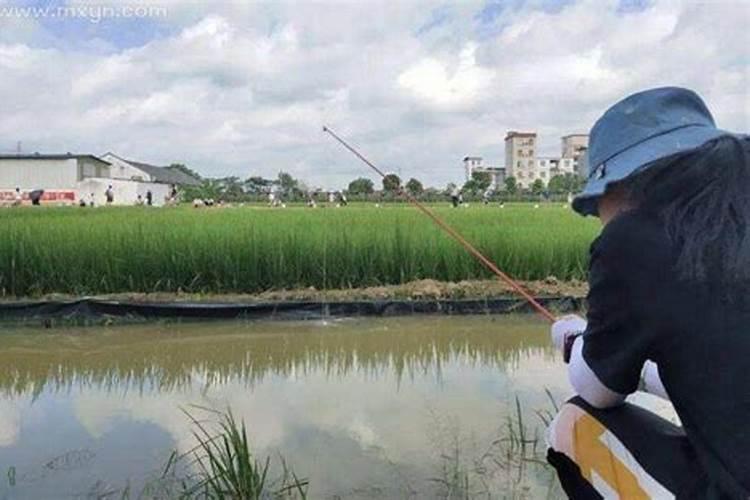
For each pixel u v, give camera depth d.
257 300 7.89
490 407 4.27
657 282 1.42
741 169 1.40
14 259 7.86
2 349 6.32
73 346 6.45
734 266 1.37
